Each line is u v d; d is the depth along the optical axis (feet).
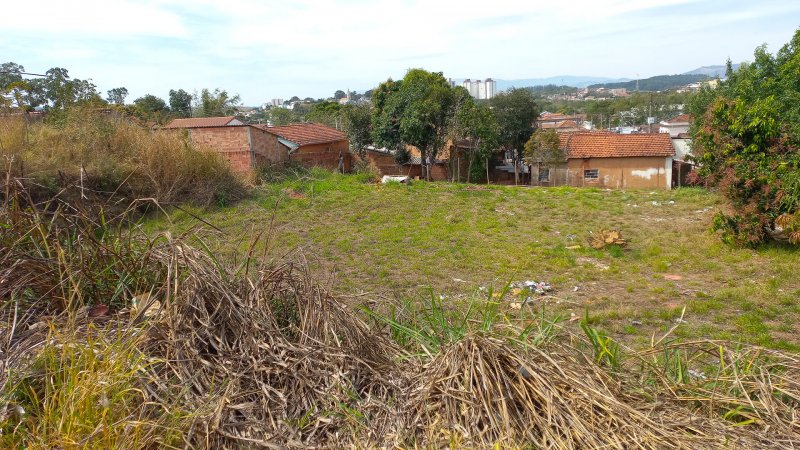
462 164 93.50
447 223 38.34
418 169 95.76
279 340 9.68
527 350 9.29
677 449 7.93
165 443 7.16
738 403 9.14
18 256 10.67
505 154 122.31
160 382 8.15
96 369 7.95
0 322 9.30
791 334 17.40
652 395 9.57
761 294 21.52
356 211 42.42
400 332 12.10
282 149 61.52
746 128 29.60
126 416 7.37
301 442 7.98
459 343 9.43
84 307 9.80
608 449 7.79
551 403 8.15
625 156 85.61
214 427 7.58
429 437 8.09
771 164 28.84
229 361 8.94
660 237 33.47
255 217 39.40
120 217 12.29
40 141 37.47
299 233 35.01
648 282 24.39
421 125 77.15
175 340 8.78
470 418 8.29
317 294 11.02
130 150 41.65
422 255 29.66
